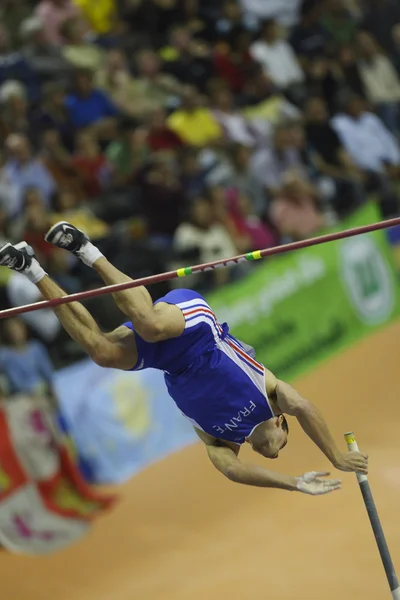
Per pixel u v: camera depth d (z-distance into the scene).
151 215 38.78
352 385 37.56
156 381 35.06
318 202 42.59
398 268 43.12
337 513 30.62
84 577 28.91
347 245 40.81
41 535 30.48
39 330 34.50
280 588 27.23
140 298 17.78
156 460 34.19
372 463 32.84
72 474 31.88
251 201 41.22
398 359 38.91
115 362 18.23
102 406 33.53
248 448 34.69
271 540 29.69
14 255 17.44
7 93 38.50
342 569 27.84
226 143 42.12
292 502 31.66
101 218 38.47
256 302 37.50
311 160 44.44
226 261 18.53
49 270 34.19
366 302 40.88
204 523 31.05
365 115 47.06
